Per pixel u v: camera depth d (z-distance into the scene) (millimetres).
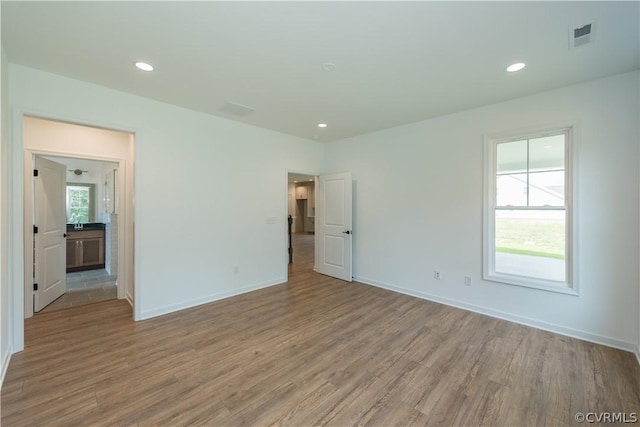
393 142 4238
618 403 1827
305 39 2023
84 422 1649
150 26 1878
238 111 3533
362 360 2338
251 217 4191
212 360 2324
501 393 1934
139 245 3121
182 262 3461
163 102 3246
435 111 3498
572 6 1674
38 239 3400
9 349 2283
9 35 1962
